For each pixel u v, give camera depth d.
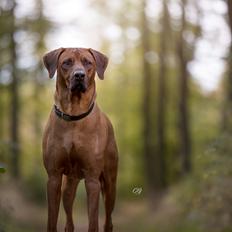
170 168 32.72
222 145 11.86
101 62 7.18
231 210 12.93
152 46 28.70
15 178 23.34
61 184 7.15
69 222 7.68
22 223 18.45
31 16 20.09
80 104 6.92
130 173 37.88
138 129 37.50
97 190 7.06
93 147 7.01
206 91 29.73
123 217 26.58
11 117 23.41
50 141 7.01
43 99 30.19
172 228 16.77
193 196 14.93
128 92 36.91
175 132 32.25
